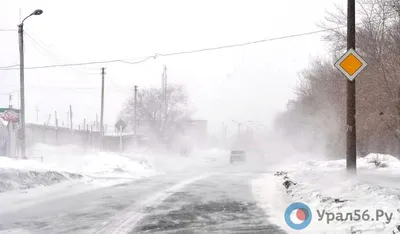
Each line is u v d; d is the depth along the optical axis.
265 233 7.63
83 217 9.37
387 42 22.03
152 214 9.76
